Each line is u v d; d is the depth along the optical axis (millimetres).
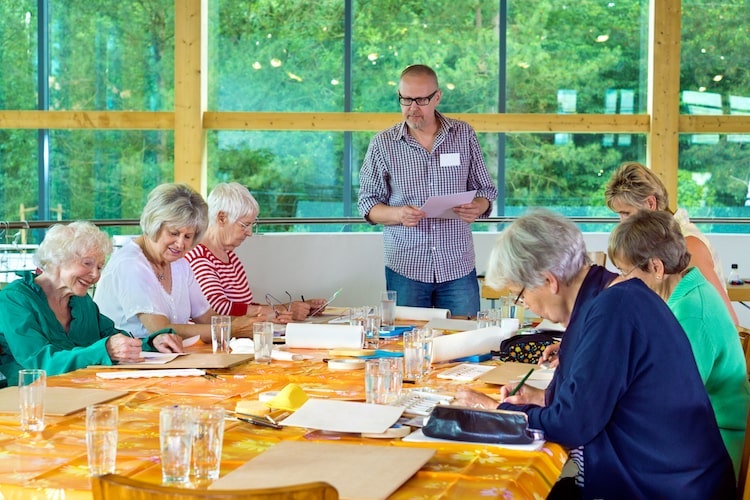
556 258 2238
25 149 8812
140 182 8828
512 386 2504
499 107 8688
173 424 1687
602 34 8648
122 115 8695
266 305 4262
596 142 8695
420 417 2207
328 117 8594
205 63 8680
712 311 2678
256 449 1912
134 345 2965
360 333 3383
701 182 8734
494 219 8227
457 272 5137
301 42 8672
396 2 8641
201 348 3422
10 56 8797
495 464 1830
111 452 1747
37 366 2965
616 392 2094
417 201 5148
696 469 2125
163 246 3693
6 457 1840
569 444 2084
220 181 8742
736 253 8133
